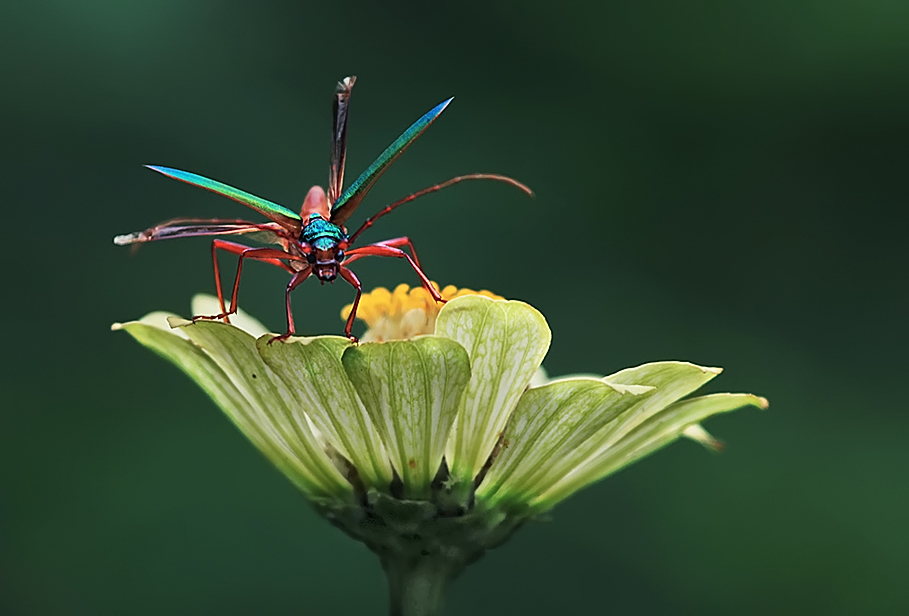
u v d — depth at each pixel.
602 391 0.39
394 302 0.40
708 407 0.39
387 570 0.39
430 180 0.69
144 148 0.66
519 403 0.39
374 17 0.72
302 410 0.39
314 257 0.39
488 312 0.38
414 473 0.39
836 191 0.73
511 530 0.39
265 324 0.61
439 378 0.38
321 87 0.70
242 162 0.67
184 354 0.39
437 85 0.72
